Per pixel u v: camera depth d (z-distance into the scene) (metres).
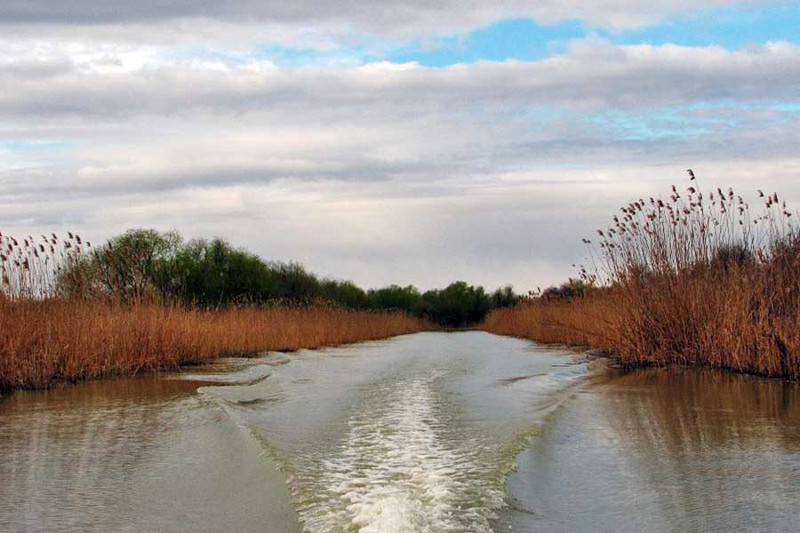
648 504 6.48
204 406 11.80
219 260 37.66
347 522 6.04
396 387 14.41
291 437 9.52
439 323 73.56
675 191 17.25
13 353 14.02
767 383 13.23
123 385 14.67
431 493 6.77
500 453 8.30
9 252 15.84
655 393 12.46
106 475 7.68
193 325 20.28
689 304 16.53
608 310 20.11
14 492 7.09
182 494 6.99
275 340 26.42
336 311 36.53
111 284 20.92
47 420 10.66
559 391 13.51
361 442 9.16
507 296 74.75
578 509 6.37
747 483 7.00
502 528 5.86
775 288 15.02
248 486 7.21
